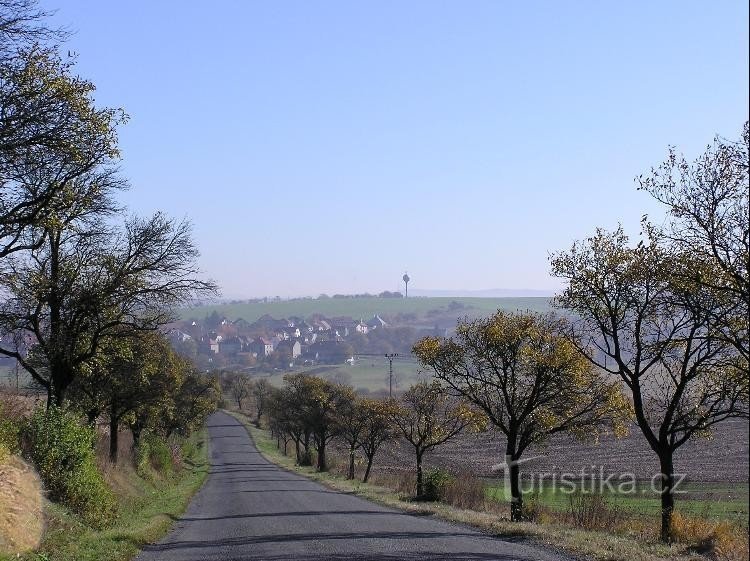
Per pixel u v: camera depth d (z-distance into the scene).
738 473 47.97
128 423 41.41
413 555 13.90
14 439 19.34
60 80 15.87
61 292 24.45
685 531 17.91
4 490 15.35
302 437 109.81
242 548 16.03
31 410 25.62
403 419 44.06
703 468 50.09
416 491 41.75
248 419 152.62
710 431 21.27
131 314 26.42
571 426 28.00
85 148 17.12
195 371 71.56
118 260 25.00
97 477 21.89
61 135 16.19
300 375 79.00
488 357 29.31
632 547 14.37
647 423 21.45
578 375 27.50
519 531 17.61
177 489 42.47
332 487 47.34
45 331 25.59
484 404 29.58
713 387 19.75
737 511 29.89
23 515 15.02
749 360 17.12
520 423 28.89
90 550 14.70
